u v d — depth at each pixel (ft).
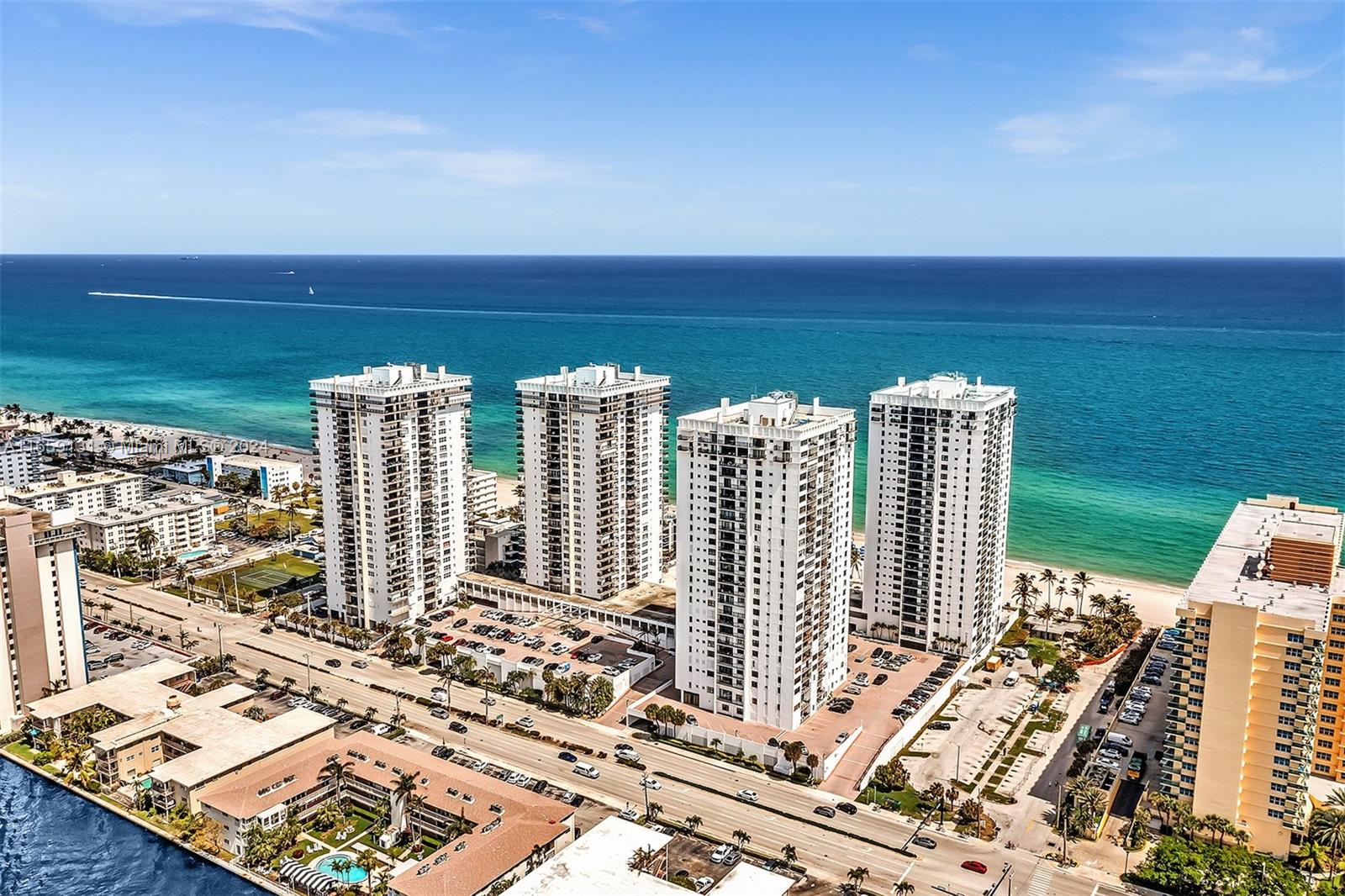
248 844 621.31
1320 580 649.20
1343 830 590.96
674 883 579.89
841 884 593.42
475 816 628.28
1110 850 631.56
